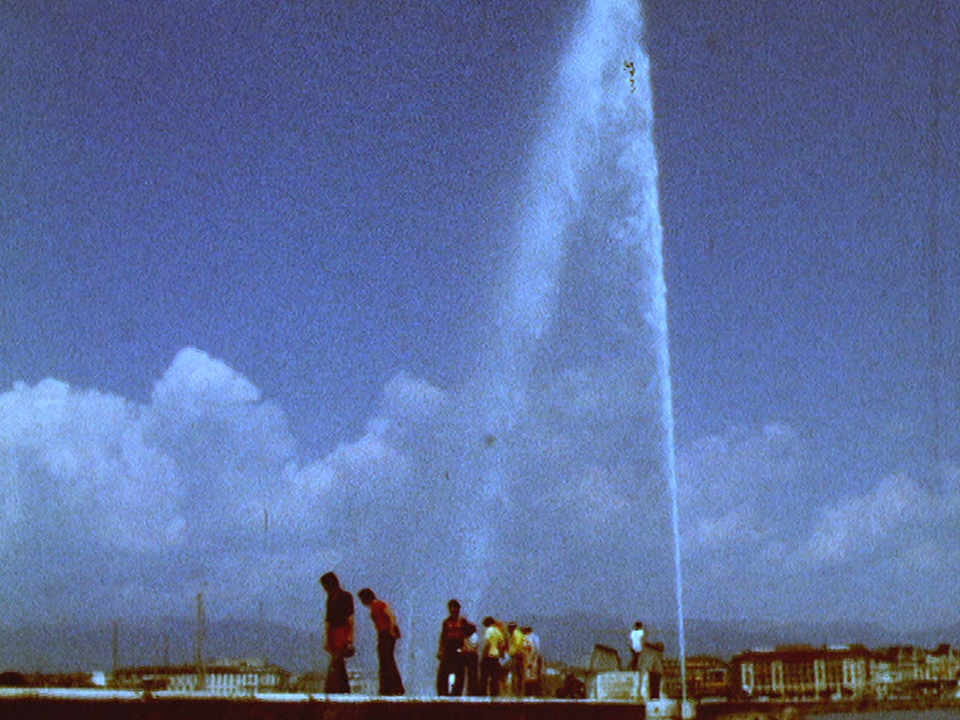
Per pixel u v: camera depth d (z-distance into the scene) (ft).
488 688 118.83
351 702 78.64
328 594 92.12
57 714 62.59
